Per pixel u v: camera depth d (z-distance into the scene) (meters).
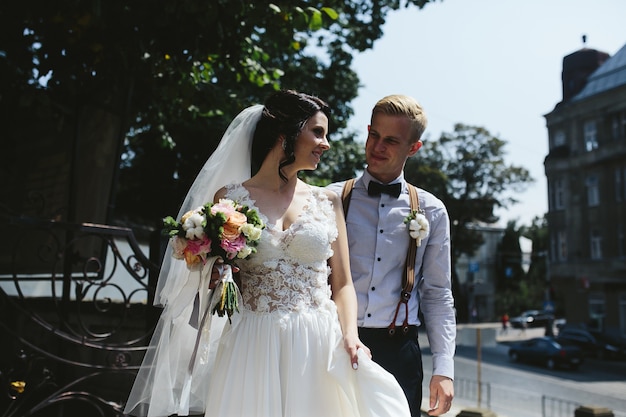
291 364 2.46
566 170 32.94
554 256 33.78
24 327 5.97
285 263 2.58
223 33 5.24
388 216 3.12
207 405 2.53
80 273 5.57
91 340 3.94
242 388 2.44
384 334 3.01
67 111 5.42
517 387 16.39
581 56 33.16
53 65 5.23
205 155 9.94
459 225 41.66
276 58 9.50
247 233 2.45
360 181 3.24
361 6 8.53
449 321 3.09
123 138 5.48
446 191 40.00
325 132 2.78
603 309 30.91
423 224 3.04
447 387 2.94
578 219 32.25
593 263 31.34
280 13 4.94
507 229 59.53
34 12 4.91
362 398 2.45
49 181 5.53
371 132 3.15
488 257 59.06
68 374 5.35
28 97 5.00
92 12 4.45
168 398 2.81
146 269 4.28
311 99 2.74
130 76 5.43
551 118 33.97
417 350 3.07
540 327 48.28
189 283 2.60
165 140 7.38
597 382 17.84
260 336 2.50
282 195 2.73
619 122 30.09
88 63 5.27
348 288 2.74
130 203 11.58
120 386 4.97
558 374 19.67
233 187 2.76
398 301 3.05
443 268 3.14
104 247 5.42
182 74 5.64
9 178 5.73
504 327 41.22
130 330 5.31
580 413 8.84
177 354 2.82
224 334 2.60
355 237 3.12
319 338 2.54
